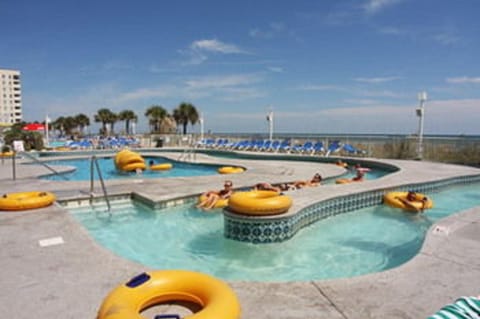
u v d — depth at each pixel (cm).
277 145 2141
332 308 277
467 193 967
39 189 823
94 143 2639
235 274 464
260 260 507
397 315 268
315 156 1742
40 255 396
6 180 967
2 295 302
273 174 1112
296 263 497
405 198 777
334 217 714
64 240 449
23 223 525
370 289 308
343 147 1827
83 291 309
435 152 1532
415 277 332
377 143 1748
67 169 1280
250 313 269
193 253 535
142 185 885
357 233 624
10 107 7512
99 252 406
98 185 881
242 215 560
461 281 324
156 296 251
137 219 689
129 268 361
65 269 357
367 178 1230
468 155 1434
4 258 387
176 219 688
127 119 5656
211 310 215
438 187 967
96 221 677
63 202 721
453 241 431
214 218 693
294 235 589
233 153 2119
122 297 232
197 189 830
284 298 292
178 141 2870
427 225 674
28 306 283
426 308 278
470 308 220
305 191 768
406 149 1623
